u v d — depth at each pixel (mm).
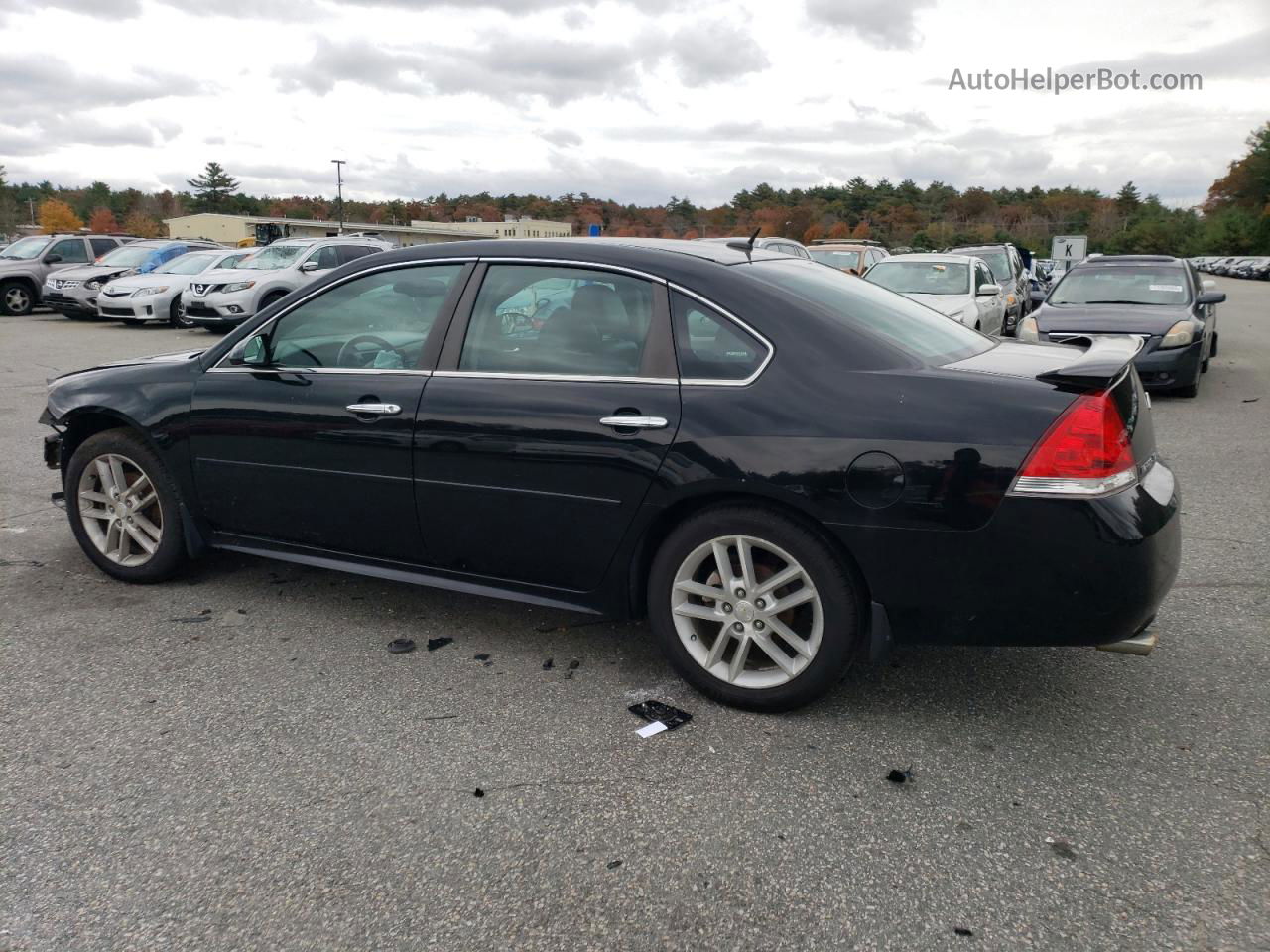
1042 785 2916
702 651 3457
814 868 2535
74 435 4762
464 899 2422
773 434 3127
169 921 2346
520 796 2865
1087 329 10047
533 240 3781
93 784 2928
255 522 4242
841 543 3123
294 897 2430
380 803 2832
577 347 3521
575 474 3434
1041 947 2248
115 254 22141
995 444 2910
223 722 3314
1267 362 13641
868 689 3559
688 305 3381
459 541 3750
